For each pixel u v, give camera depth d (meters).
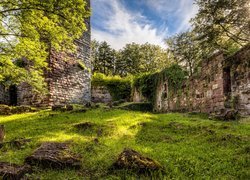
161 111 19.80
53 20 9.96
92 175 4.03
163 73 19.75
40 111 13.32
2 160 4.66
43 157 4.32
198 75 14.12
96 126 8.09
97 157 4.86
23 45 10.02
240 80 10.17
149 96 22.88
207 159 4.69
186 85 15.74
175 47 41.00
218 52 11.93
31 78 10.58
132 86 26.88
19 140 6.14
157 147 5.72
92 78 28.42
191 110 14.91
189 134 7.11
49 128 8.27
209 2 19.69
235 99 10.46
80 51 19.53
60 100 17.05
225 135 6.13
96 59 51.34
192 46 37.84
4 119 10.88
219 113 11.08
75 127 8.10
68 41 10.59
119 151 5.16
